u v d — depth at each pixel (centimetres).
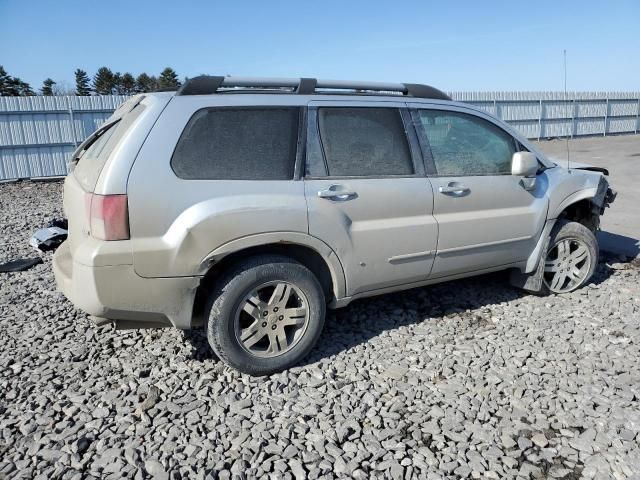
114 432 275
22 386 319
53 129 1530
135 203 282
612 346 367
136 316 298
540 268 441
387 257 357
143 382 325
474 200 390
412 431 274
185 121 301
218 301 309
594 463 248
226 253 303
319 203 326
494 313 429
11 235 758
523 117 2512
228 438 269
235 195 304
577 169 480
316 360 353
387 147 361
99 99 1576
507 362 346
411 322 413
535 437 268
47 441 265
